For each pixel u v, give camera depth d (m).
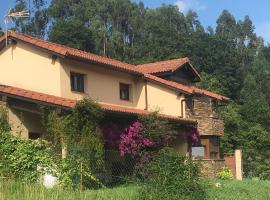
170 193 14.15
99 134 19.91
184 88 29.98
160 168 14.40
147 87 30.19
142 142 23.91
